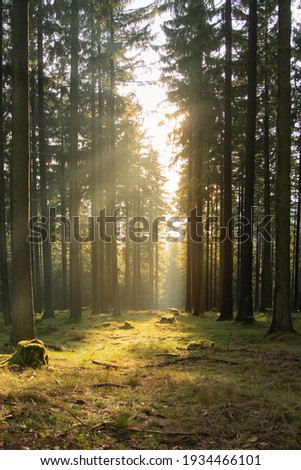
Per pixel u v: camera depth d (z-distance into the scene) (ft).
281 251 32.45
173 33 53.57
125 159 69.41
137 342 34.30
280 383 18.13
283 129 32.40
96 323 52.75
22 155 26.81
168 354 27.07
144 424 12.71
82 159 67.00
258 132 63.87
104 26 56.59
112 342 34.94
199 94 54.75
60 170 78.48
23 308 26.84
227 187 49.03
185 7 48.14
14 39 27.04
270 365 22.53
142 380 19.04
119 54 57.21
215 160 67.62
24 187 26.96
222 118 58.44
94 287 72.43
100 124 65.36
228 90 48.32
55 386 16.83
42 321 57.00
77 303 54.65
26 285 27.07
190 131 58.18
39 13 51.19
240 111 58.13
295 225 85.66
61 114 71.00
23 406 13.61
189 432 12.00
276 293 32.76
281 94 32.55
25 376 18.56
